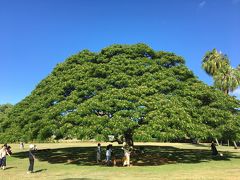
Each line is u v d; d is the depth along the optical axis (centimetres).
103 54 3158
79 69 3000
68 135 2364
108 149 2578
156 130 2195
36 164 2683
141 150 3341
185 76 3111
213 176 1820
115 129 2189
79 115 2378
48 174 2034
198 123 2525
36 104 2962
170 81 2766
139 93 2452
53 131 2450
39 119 2773
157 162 2700
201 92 2833
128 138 2517
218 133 2575
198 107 2788
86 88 2675
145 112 2342
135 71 2811
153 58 3178
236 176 1820
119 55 3058
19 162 2884
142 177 1816
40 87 3359
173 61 3180
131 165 2491
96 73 2844
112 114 2394
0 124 3338
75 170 2217
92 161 2850
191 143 6328
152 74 2814
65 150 4047
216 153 3288
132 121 2231
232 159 2931
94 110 2408
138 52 3094
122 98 2403
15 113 3325
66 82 2833
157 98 2447
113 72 2786
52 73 3384
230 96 3123
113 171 2125
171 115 2305
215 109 2756
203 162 2670
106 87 2653
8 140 2856
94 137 2200
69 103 2527
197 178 1742
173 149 4200
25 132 2764
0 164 2411
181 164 2519
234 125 2669
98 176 1894
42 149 4306
